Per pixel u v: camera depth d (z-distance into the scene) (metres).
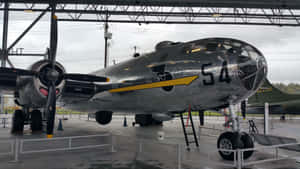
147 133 10.88
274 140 7.09
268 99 21.88
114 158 5.71
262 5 19.19
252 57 5.95
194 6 19.17
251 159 5.82
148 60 7.88
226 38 6.51
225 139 5.91
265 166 5.14
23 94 8.09
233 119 6.00
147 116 14.25
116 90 8.48
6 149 6.71
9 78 7.55
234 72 5.76
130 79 8.04
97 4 18.39
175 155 6.10
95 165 5.04
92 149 6.81
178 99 6.76
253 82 5.91
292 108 20.00
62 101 10.14
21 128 10.68
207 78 6.05
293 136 10.18
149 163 5.26
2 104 25.05
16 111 10.68
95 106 10.34
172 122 17.77
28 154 6.09
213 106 6.77
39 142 7.93
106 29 20.44
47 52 8.02
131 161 5.42
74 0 18.03
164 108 7.61
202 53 6.41
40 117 10.72
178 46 7.34
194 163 5.37
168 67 6.91
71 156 5.88
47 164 5.08
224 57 5.98
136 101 8.03
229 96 6.08
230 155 5.69
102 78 8.10
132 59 9.00
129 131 11.72
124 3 18.38
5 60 20.38
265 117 9.12
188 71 6.39
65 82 7.80
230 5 19.08
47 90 7.42
